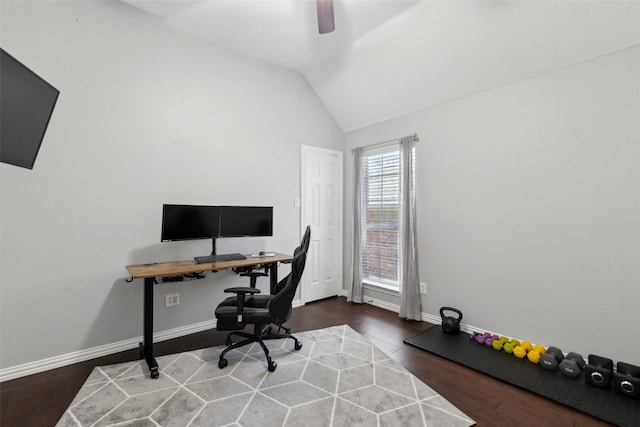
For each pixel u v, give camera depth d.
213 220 2.85
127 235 2.54
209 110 3.02
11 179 2.07
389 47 2.94
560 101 2.35
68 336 2.29
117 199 2.49
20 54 2.09
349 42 3.01
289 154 3.68
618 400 1.81
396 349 2.56
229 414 1.70
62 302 2.26
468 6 2.32
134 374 2.12
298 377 2.09
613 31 2.03
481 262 2.84
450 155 3.07
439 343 2.65
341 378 2.09
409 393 1.91
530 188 2.52
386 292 3.68
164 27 2.74
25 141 1.48
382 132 3.76
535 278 2.50
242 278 3.26
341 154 4.25
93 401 1.81
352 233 4.00
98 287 2.41
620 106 2.09
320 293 4.03
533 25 2.22
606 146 2.15
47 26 2.19
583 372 2.14
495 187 2.74
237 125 3.22
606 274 2.16
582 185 2.26
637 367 1.96
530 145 2.52
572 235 2.31
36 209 2.16
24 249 2.12
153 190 2.68
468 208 2.93
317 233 3.97
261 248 3.41
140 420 1.65
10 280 2.08
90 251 2.38
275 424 1.63
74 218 2.31
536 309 2.49
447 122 3.10
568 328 2.32
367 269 3.95
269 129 3.49
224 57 3.12
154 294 2.71
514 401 1.84
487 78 2.71
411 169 3.36
